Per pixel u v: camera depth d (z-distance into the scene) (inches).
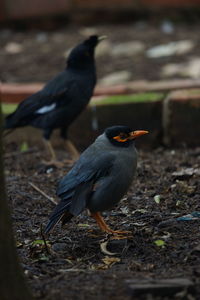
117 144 309.9
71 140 517.7
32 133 518.6
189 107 497.7
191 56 679.1
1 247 220.8
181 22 822.5
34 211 359.6
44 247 303.7
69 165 458.3
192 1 819.4
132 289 236.8
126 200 368.2
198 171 410.6
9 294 221.0
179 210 349.1
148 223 330.3
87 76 466.6
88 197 304.2
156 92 532.7
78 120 512.1
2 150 233.0
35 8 822.5
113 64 678.5
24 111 470.9
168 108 500.7
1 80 651.5
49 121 467.2
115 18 831.7
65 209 296.8
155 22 824.9
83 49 460.4
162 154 486.9
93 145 314.2
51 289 249.1
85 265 284.0
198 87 534.0
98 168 303.9
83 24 829.8
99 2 828.6
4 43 780.6
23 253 300.8
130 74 644.7
